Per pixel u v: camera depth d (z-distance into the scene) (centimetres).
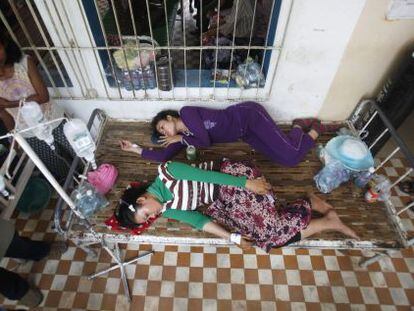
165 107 222
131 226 162
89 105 220
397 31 176
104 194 184
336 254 201
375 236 168
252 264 198
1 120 184
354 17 169
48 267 198
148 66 195
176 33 274
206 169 184
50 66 214
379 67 196
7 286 159
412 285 189
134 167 199
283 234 163
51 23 169
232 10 220
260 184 170
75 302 185
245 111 204
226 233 162
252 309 182
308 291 188
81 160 195
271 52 190
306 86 209
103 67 200
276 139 199
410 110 187
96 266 199
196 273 195
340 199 184
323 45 183
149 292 188
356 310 181
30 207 213
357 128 229
